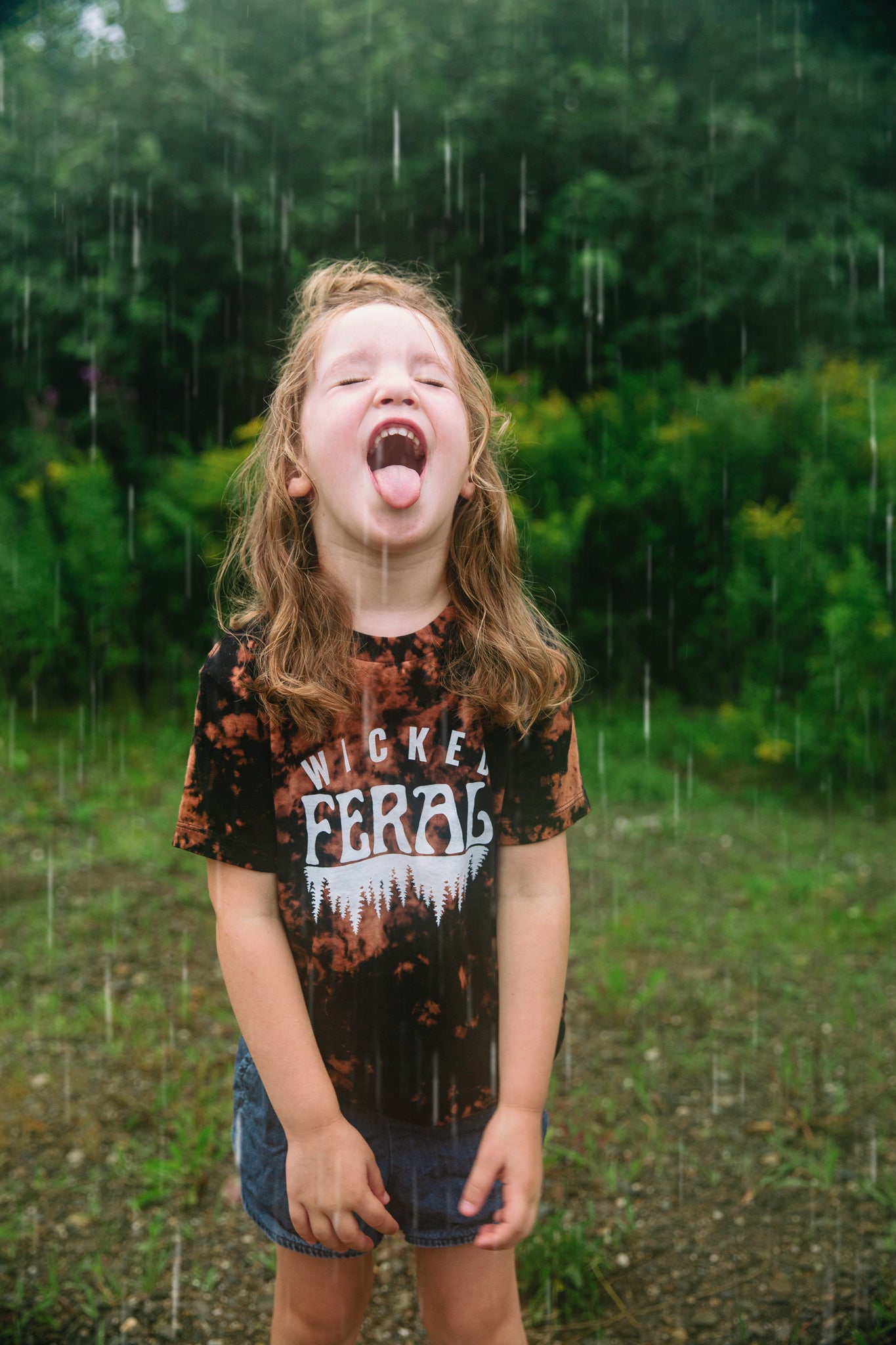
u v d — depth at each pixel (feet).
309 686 4.39
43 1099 9.59
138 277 27.91
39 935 13.08
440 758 4.58
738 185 30.76
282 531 4.79
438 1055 4.64
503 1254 4.99
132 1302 7.28
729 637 21.70
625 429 23.75
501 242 29.96
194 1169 8.54
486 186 29.84
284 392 4.91
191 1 30.86
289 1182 4.41
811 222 31.17
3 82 28.86
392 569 4.57
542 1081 4.60
